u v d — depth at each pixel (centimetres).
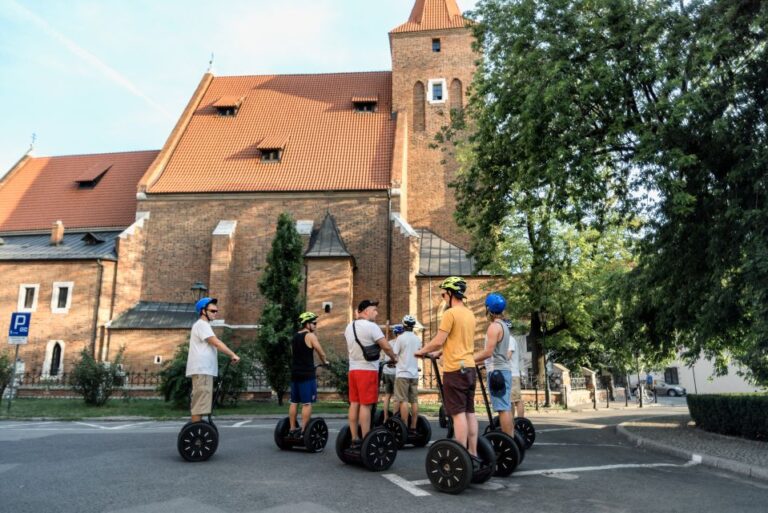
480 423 1393
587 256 2272
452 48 3366
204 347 768
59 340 2619
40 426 1309
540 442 1067
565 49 1295
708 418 1219
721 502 581
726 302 1185
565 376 2345
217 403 1847
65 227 3016
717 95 1170
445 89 3309
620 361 2509
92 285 2670
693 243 1295
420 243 3030
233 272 2766
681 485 669
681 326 1345
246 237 2812
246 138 3139
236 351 1952
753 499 601
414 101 3341
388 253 2759
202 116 3297
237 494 565
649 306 1406
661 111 1195
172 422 1458
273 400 2189
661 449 987
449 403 600
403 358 928
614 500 576
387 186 2827
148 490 577
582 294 2266
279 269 2066
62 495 554
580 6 1353
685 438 1101
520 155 1468
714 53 1133
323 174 2912
